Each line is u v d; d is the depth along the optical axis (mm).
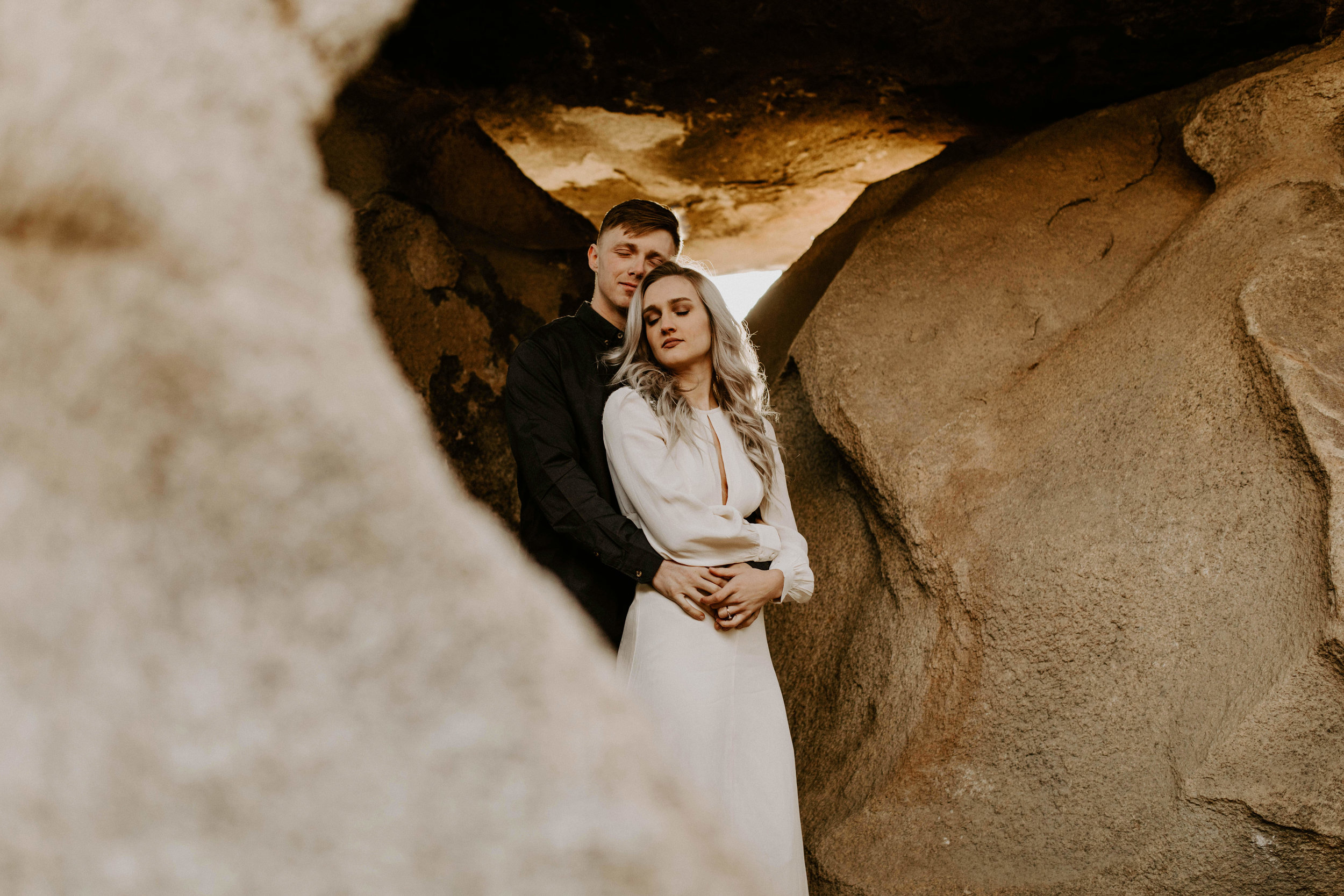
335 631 586
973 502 2637
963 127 4422
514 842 579
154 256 624
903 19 3721
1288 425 2227
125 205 628
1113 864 2096
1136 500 2389
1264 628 2096
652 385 2129
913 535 2648
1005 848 2238
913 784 2395
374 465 619
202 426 588
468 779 583
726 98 4414
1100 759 2209
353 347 693
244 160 692
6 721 568
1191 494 2322
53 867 560
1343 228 2475
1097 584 2332
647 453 2049
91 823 561
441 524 636
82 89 641
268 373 606
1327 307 2371
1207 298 2562
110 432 588
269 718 570
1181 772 2076
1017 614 2404
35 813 563
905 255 3266
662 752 712
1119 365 2650
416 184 4426
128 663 570
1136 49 3717
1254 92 2857
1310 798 1940
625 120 4645
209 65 703
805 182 5160
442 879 569
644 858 592
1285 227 2549
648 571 1999
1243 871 1992
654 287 2199
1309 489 2148
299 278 693
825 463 3273
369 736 578
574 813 589
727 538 1991
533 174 5199
